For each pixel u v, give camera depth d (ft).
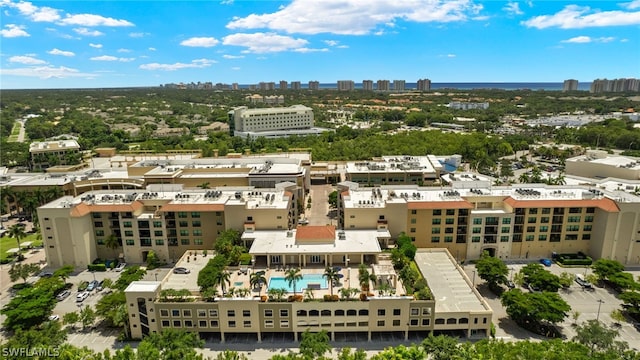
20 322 363.35
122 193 537.65
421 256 453.58
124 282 407.44
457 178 622.13
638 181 584.40
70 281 460.96
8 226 639.76
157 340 327.06
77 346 357.00
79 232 476.13
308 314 352.69
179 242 493.36
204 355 344.90
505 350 309.22
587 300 414.82
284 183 570.87
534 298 369.50
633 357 305.73
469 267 478.18
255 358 340.39
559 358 287.69
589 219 489.26
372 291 365.20
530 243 494.59
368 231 463.83
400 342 359.66
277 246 424.87
